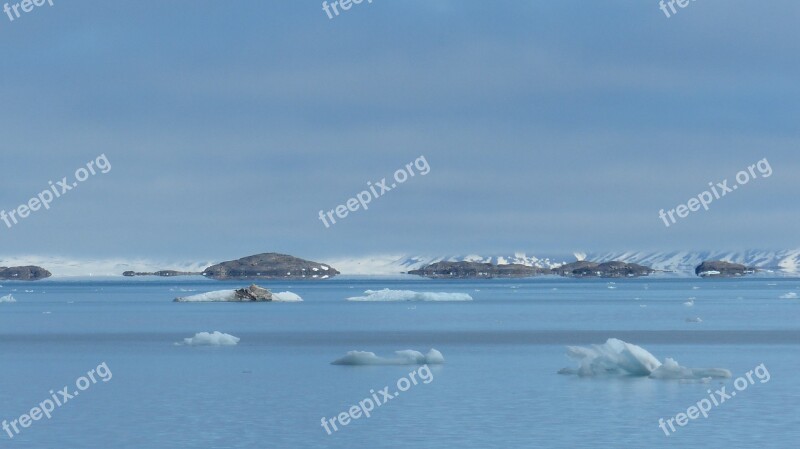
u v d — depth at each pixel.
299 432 66.88
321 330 183.25
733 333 167.62
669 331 174.38
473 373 99.69
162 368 107.75
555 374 98.06
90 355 126.69
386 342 150.50
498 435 65.06
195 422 70.75
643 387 86.25
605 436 64.50
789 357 120.94
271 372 102.38
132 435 66.00
